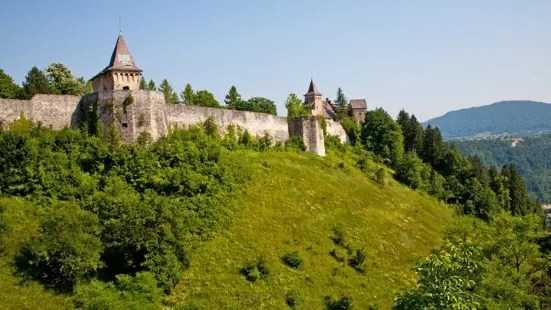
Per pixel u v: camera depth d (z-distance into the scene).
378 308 52.22
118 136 60.69
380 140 126.56
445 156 133.75
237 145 81.38
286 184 73.44
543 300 48.41
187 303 45.19
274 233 60.25
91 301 41.31
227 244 55.34
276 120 94.44
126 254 46.59
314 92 145.88
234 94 115.38
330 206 72.50
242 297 48.22
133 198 51.81
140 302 42.59
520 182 131.50
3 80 76.81
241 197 64.88
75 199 51.75
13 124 57.59
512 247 56.12
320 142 98.19
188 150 64.94
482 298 34.38
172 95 109.94
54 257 42.72
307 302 50.31
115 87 68.31
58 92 87.31
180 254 49.66
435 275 26.94
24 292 41.47
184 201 57.50
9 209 48.22
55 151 56.41
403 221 79.75
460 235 64.06
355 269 58.75
